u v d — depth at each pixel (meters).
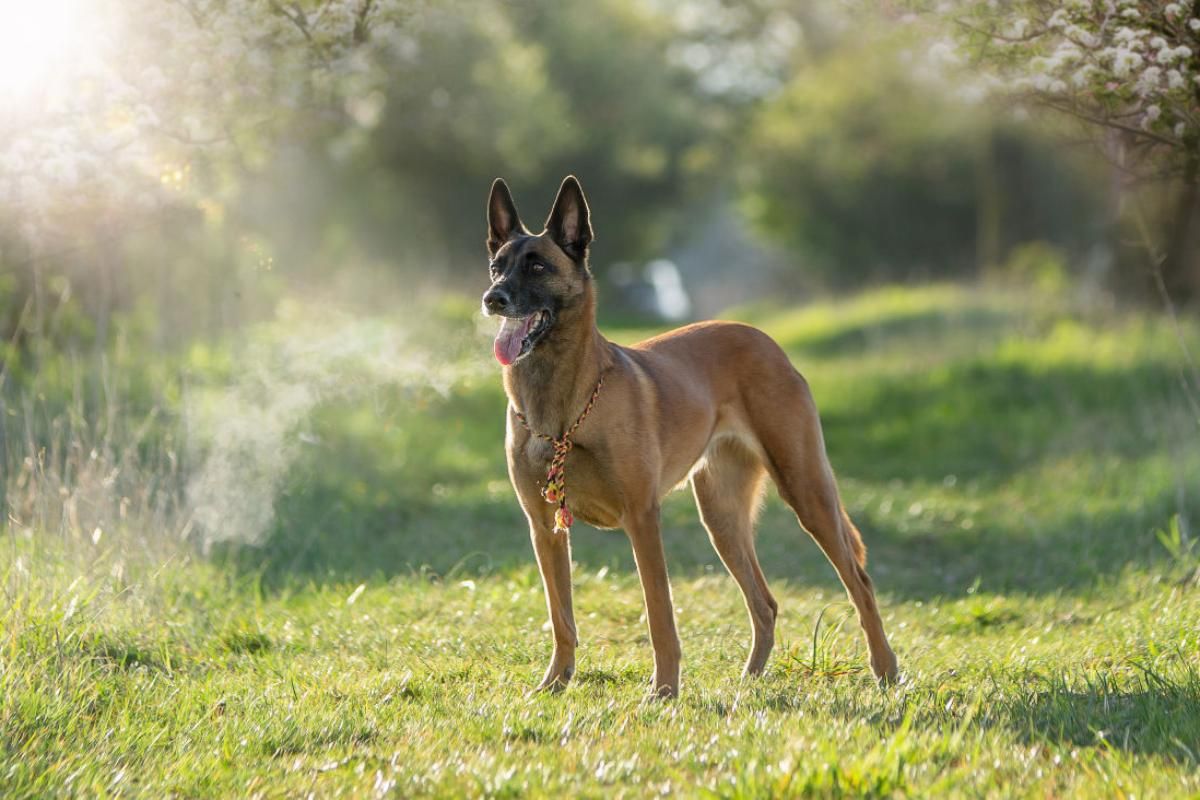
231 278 14.25
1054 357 19.48
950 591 10.10
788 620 8.80
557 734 5.58
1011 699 5.96
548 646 7.79
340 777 5.10
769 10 51.38
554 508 6.76
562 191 6.76
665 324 42.44
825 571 10.66
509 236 7.19
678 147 57.84
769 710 5.81
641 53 54.56
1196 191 18.19
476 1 38.06
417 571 10.27
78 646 6.98
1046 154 33.34
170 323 13.82
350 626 8.26
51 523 8.36
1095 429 15.41
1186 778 4.59
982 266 39.34
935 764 4.85
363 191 36.97
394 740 5.66
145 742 5.59
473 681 6.91
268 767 5.27
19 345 12.58
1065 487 13.39
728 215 81.69
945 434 17.09
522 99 41.28
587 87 52.41
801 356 25.23
